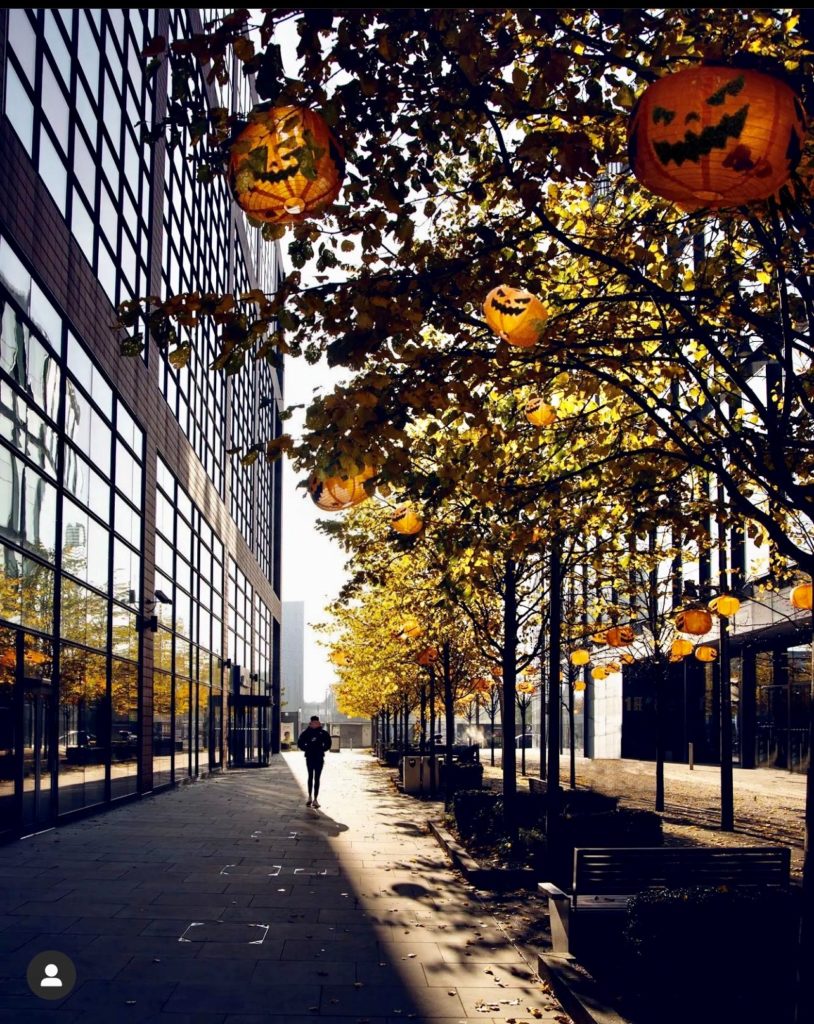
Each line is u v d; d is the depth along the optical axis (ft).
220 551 128.26
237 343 17.58
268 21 16.52
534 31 18.79
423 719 110.93
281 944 28.37
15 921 30.63
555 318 21.03
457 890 37.17
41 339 50.62
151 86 79.05
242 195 13.35
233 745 139.85
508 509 24.29
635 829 37.83
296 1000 23.08
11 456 46.11
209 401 118.01
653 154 12.04
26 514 48.80
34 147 48.62
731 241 23.35
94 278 61.62
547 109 18.52
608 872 25.96
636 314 24.54
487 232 20.30
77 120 56.75
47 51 50.44
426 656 66.49
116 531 69.21
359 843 50.39
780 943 21.27
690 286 23.27
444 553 24.73
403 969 25.88
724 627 55.42
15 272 45.80
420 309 18.48
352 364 18.15
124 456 71.82
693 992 21.22
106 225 65.62
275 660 227.81
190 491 102.27
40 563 51.55
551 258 21.90
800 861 44.47
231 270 143.95
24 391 47.80
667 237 23.44
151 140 17.83
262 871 40.96
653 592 53.72
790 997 20.77
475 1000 23.21
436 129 18.72
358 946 28.32
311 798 69.56
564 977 22.97
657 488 25.76
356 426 17.08
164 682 88.22
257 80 16.71
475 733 224.33
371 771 126.93
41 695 52.34
